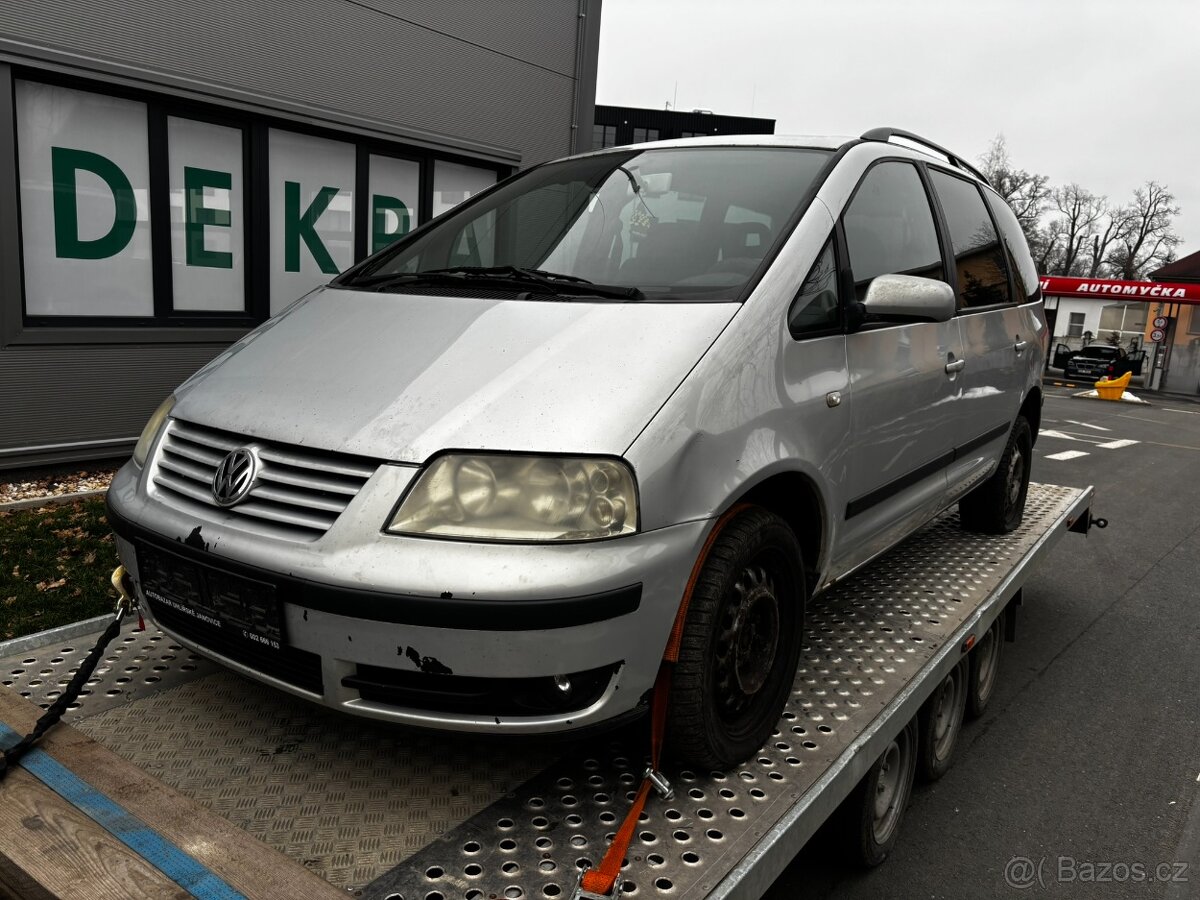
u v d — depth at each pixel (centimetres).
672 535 186
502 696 180
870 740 223
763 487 228
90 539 451
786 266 235
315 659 182
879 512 285
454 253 283
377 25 711
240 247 667
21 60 523
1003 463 403
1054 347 3325
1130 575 629
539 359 199
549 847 173
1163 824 311
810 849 274
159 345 617
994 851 290
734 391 205
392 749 204
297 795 185
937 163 364
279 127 670
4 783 180
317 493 185
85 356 581
